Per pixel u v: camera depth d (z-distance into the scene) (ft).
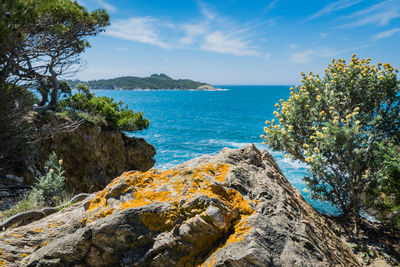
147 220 8.59
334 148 20.99
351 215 23.29
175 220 8.52
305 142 26.37
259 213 9.05
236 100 515.91
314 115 26.35
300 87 28.99
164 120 221.25
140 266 7.84
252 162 14.06
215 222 8.11
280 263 7.21
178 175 10.96
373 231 20.75
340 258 9.59
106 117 59.41
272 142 27.09
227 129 172.96
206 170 11.65
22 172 32.94
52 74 45.50
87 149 51.37
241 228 8.26
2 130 30.25
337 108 27.07
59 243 8.47
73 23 42.27
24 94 33.96
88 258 8.13
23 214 12.87
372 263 16.47
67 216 10.91
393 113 25.31
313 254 8.13
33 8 31.14
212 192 9.65
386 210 21.52
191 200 8.89
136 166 65.98
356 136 22.11
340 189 23.61
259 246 7.46
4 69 29.22
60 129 44.14
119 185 10.39
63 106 55.88
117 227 8.23
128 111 66.59
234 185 10.61
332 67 29.04
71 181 48.52
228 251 7.39
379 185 21.65
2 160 30.73
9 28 27.68
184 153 106.93
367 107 25.88
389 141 23.56
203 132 160.56
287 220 9.25
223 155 14.21
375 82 25.76
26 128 35.45
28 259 8.38
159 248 8.00
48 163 24.41
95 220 9.05
